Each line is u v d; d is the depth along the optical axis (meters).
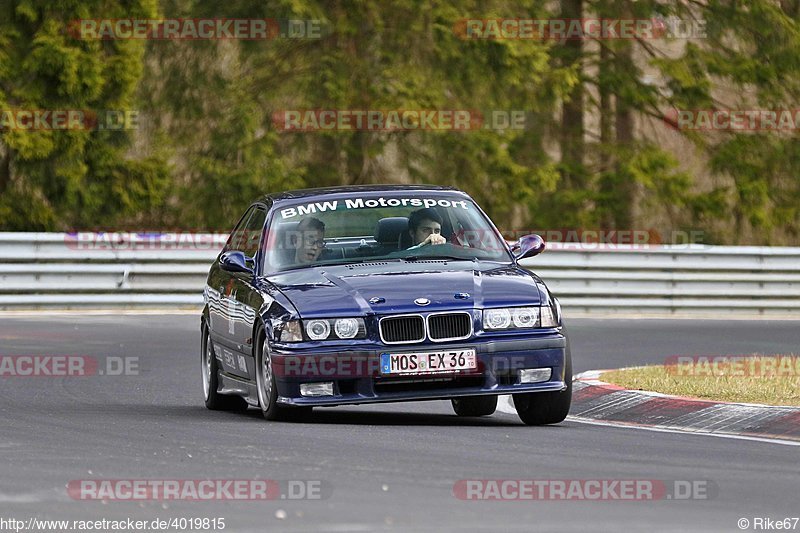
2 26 85.00
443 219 36.50
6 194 87.25
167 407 38.81
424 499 22.23
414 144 106.69
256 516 20.95
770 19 114.44
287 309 32.34
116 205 87.94
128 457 26.69
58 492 22.91
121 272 67.94
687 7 115.06
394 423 34.38
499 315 32.16
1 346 52.94
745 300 74.81
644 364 49.00
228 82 105.62
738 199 115.06
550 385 32.34
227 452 27.27
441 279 33.16
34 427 31.92
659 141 120.12
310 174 105.19
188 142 105.75
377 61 104.12
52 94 85.50
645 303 73.31
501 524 20.38
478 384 32.06
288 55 105.12
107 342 54.75
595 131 117.06
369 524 20.33
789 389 38.19
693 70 114.50
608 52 117.00
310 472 24.78
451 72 104.38
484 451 27.62
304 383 31.80
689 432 32.41
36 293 67.62
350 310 31.92
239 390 36.28
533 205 110.19
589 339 58.16
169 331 58.66
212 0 103.88
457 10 106.06
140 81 105.88
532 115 112.56
